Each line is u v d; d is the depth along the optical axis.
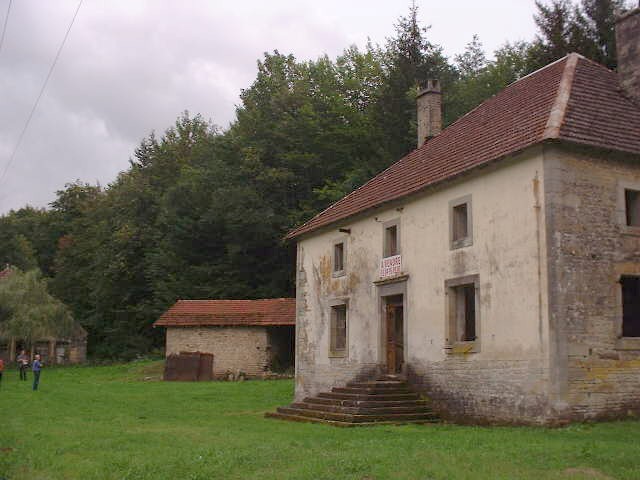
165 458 11.37
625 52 18.69
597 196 15.83
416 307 19.72
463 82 45.75
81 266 63.94
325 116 48.72
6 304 44.00
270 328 37.91
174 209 50.25
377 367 21.42
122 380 37.50
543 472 9.57
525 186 16.06
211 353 37.84
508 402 15.98
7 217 78.06
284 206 46.94
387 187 22.56
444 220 18.84
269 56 54.34
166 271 50.66
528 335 15.56
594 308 15.32
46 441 13.83
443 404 18.23
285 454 11.43
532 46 35.72
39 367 30.50
